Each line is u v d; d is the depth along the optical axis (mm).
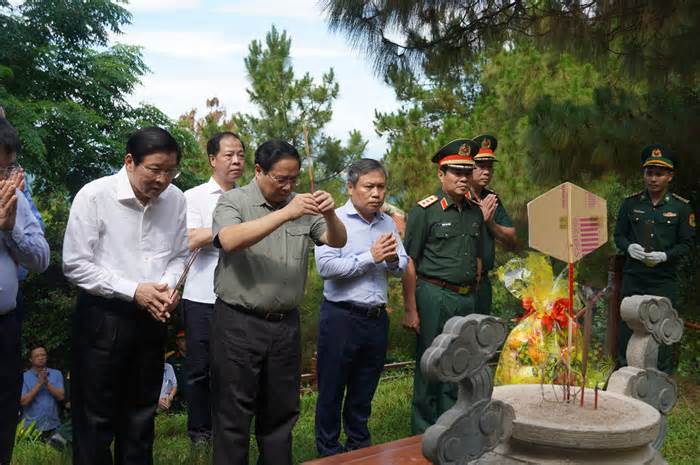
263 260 3248
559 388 2383
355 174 4254
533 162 7582
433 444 1826
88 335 3311
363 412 4309
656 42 6840
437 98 17156
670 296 5922
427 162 9859
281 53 10742
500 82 8914
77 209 3273
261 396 3357
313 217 3484
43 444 5473
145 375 3439
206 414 4836
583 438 1900
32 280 11750
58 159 13172
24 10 14016
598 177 7676
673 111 6941
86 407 3334
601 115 7047
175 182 13203
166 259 3490
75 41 14555
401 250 4379
